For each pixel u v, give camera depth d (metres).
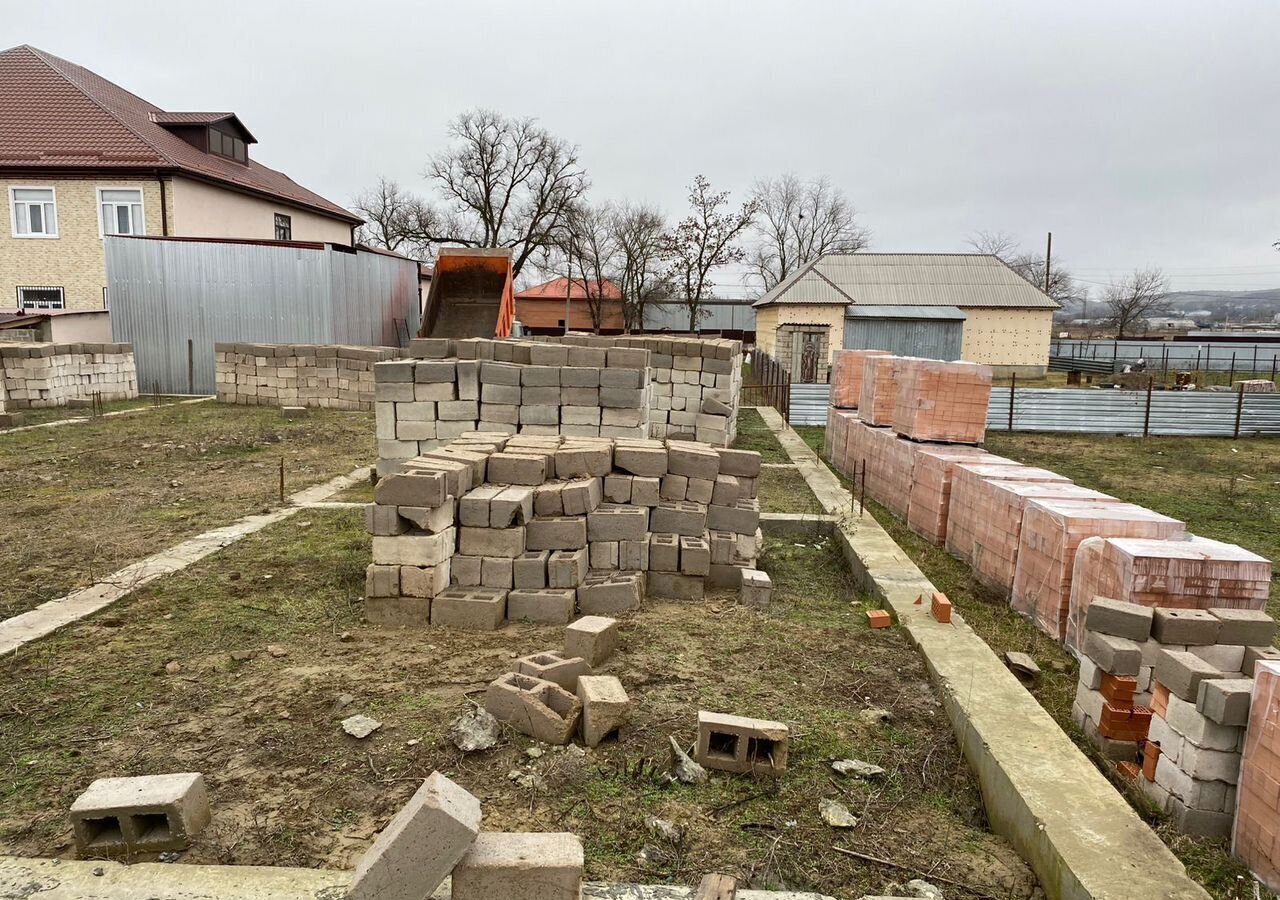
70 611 5.50
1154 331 64.44
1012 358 32.22
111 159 22.00
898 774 3.86
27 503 8.67
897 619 5.73
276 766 3.69
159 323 19.22
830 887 3.03
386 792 3.51
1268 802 3.12
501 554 5.66
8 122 22.84
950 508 7.92
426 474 5.41
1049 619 5.81
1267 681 3.16
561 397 8.83
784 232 58.81
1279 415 17.42
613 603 5.83
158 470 10.58
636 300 48.75
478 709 4.14
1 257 22.69
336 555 6.94
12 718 4.09
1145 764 3.80
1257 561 4.61
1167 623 4.07
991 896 3.04
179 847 3.07
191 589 6.06
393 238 47.09
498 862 2.60
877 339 29.47
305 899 2.75
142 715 4.14
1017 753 3.68
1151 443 16.48
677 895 2.87
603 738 3.95
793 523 8.48
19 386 15.74
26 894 2.74
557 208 42.97
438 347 9.84
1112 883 2.80
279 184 29.80
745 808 3.51
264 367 17.33
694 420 12.73
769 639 5.42
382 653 5.00
